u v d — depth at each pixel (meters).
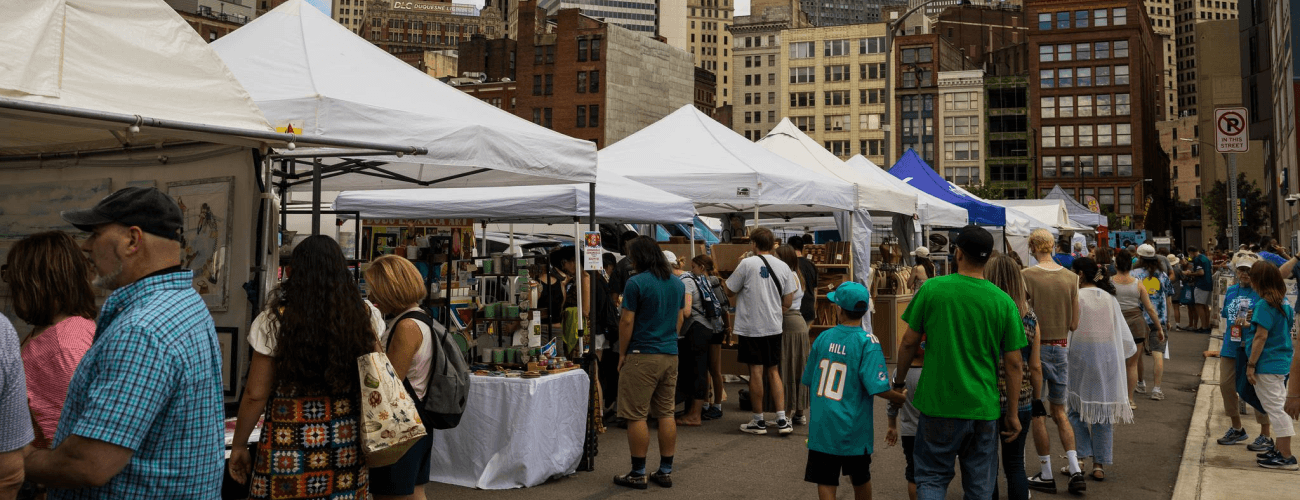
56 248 3.35
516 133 6.27
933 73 114.19
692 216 9.46
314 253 3.34
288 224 12.53
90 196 5.03
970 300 4.83
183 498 2.57
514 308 6.91
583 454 7.21
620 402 6.74
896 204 13.20
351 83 5.78
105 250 2.61
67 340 3.27
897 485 6.97
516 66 104.62
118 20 3.83
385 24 198.00
